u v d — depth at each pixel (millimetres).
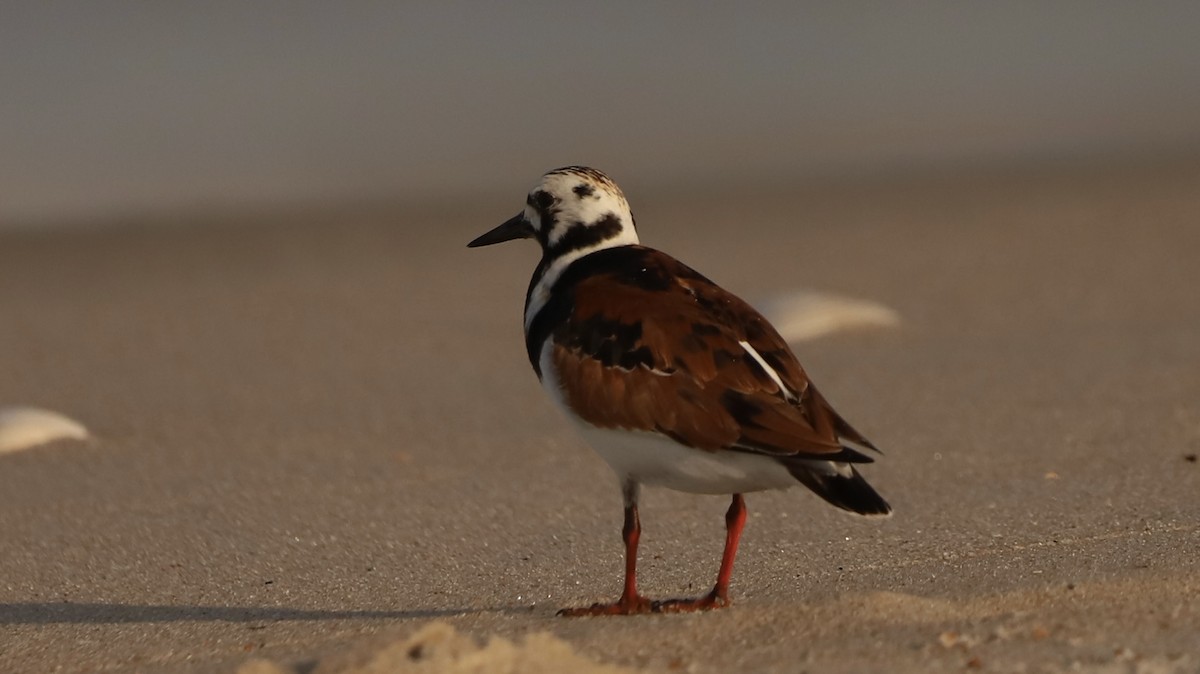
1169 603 7172
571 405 7500
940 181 23484
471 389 13992
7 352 15672
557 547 9484
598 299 7613
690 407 7168
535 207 8523
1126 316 15500
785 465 7027
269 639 7805
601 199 8375
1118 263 17844
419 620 7969
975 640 6727
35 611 8641
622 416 7309
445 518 10266
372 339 15922
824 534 9383
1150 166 23766
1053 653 6504
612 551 9328
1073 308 15938
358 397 13773
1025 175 23578
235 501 10828
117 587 9062
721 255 19141
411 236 21250
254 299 17859
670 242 20031
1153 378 13148
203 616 8367
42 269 19797
